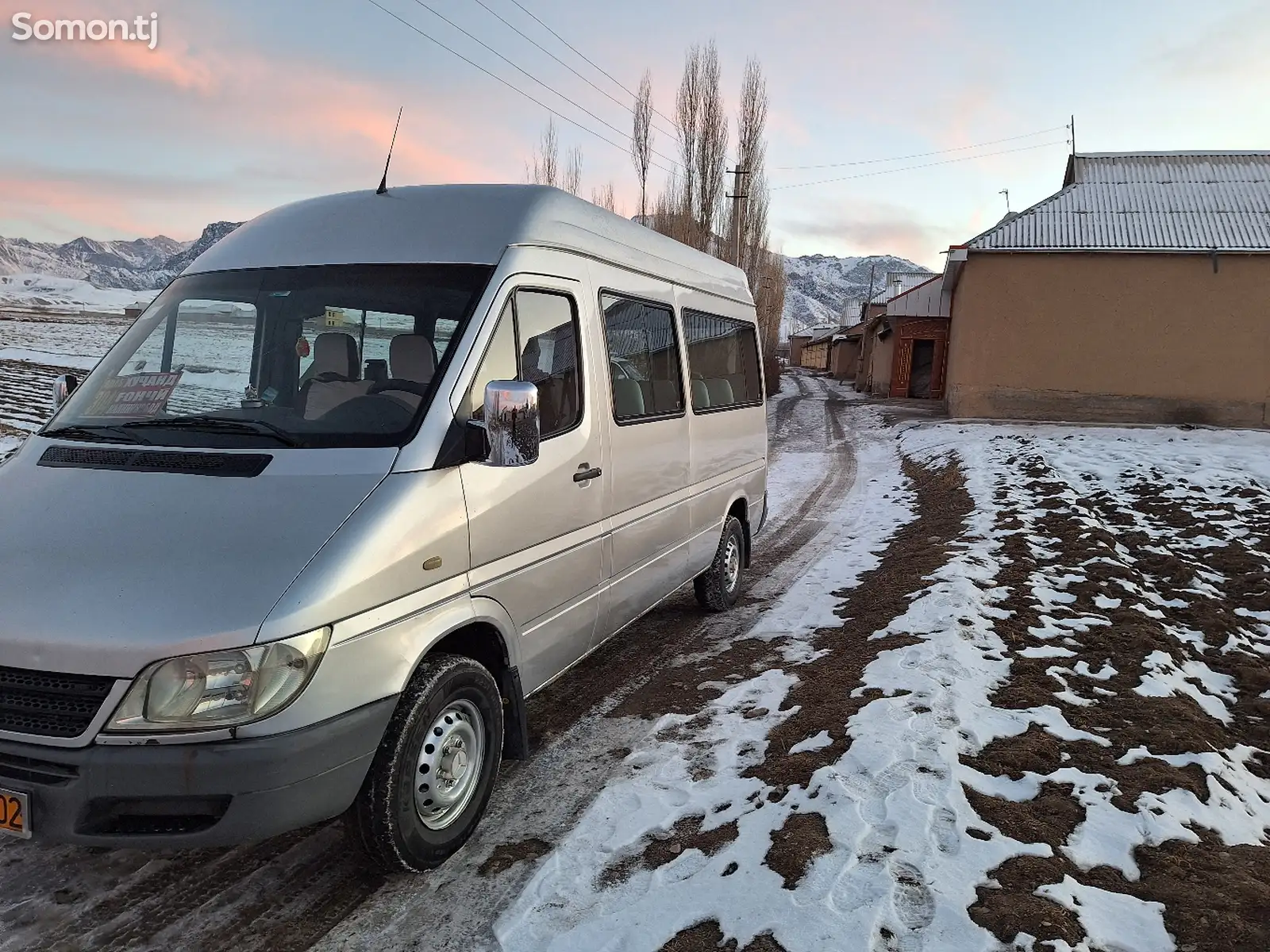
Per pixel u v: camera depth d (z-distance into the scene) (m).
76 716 2.54
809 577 8.04
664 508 5.36
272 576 2.68
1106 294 19.58
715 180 36.81
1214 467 12.70
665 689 5.18
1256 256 18.64
